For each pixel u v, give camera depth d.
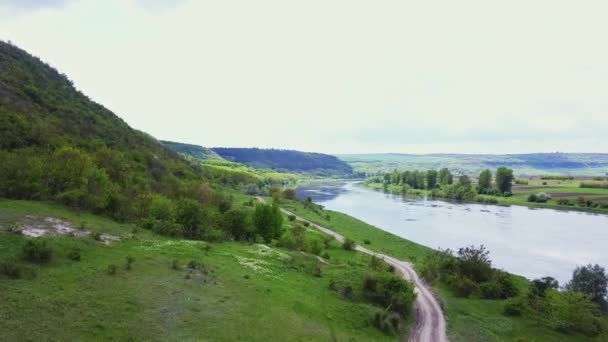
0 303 28.50
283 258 61.75
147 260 44.81
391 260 83.00
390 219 152.62
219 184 179.62
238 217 76.38
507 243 111.69
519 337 46.91
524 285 70.06
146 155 126.56
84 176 65.44
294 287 49.00
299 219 122.94
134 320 31.22
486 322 50.75
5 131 81.06
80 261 39.53
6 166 60.19
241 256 58.28
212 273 45.84
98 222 56.56
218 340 31.44
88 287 34.38
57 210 55.84
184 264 46.72
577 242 113.06
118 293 34.72
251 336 33.44
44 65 149.00
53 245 41.03
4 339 25.08
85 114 130.25
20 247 38.31
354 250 89.06
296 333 36.47
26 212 50.28
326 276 58.25
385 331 44.28
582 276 65.06
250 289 43.66
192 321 33.38
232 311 36.97
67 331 27.61
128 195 75.94
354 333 41.38
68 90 144.88
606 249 104.81
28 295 30.47
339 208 185.88
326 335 38.12
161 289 37.72
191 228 67.81
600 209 174.75
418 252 94.75
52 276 34.59
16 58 133.25
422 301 57.09
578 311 50.53
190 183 123.00
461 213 170.38
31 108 105.38
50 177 62.97
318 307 44.81
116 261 42.03
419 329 47.25
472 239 116.75
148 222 65.00
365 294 52.78
